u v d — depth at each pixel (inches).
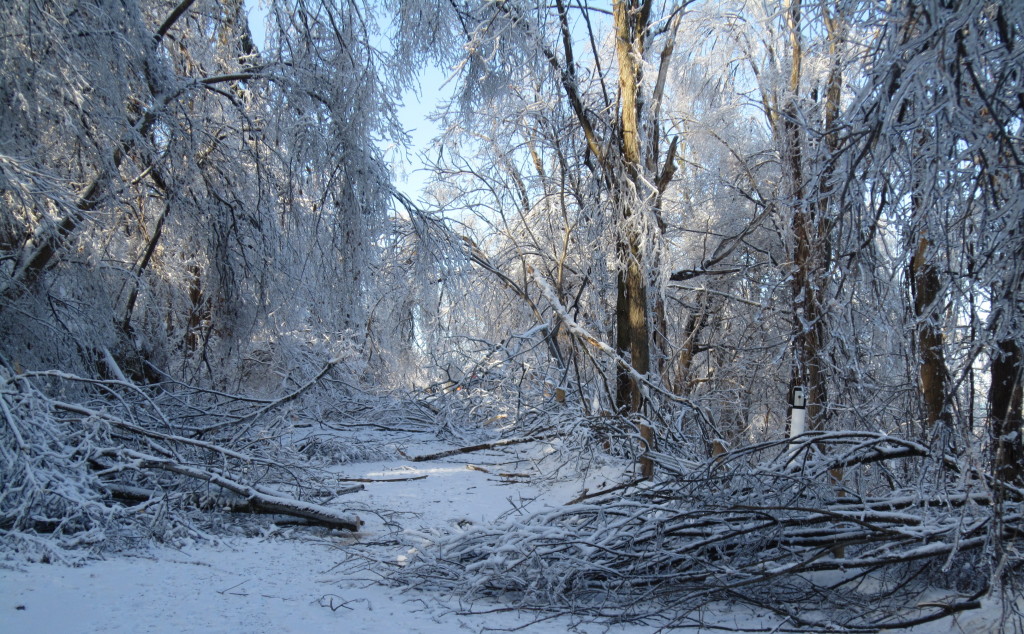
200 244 488.7
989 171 161.5
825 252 344.2
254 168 491.5
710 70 622.8
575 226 588.1
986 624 176.4
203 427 384.5
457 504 344.5
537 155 659.4
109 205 411.5
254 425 420.8
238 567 227.5
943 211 177.2
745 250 691.4
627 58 474.0
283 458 363.9
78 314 421.7
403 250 530.3
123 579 203.8
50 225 337.4
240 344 517.7
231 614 181.3
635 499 253.3
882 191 182.1
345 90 466.0
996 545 173.9
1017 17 153.6
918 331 197.0
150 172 459.8
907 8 163.9
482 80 502.0
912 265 198.5
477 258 572.1
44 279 399.5
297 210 481.1
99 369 450.9
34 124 360.8
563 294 572.7
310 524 285.1
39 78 347.3
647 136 534.0
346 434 537.3
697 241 719.7
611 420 413.7
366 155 471.2
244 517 287.7
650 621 199.8
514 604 208.7
